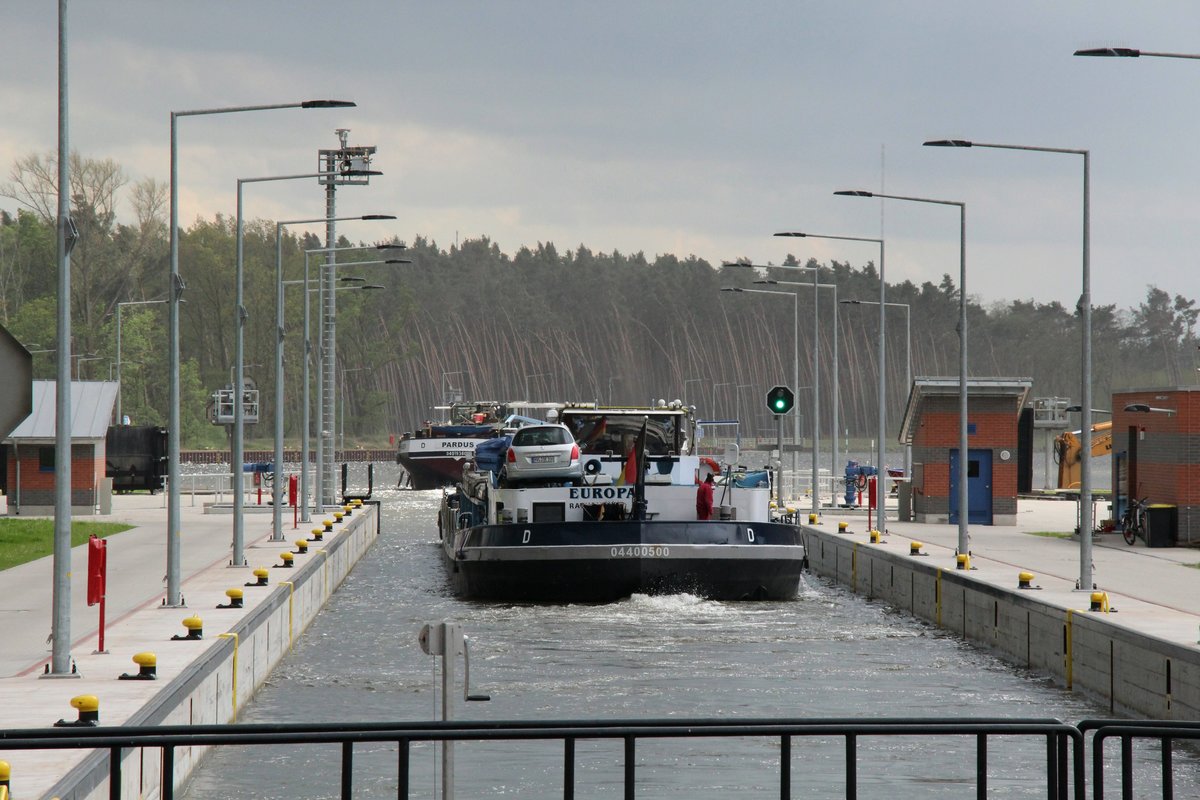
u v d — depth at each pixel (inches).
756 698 3154.5
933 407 6943.9
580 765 2519.7
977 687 3329.2
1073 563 4719.5
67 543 2452.0
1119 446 6102.4
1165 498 5531.5
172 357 3479.3
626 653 3752.5
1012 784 2395.4
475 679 3373.5
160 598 3629.4
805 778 2428.6
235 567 4512.8
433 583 5748.0
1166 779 1493.6
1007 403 6889.8
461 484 6087.6
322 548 5265.8
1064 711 3051.2
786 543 4618.6
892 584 5027.1
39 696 2228.1
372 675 3454.7
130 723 1956.2
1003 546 5506.9
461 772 2463.1
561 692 3208.7
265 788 2336.4
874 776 2453.2
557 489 4739.2
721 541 4544.8
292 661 3690.9
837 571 6063.0
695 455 4985.2
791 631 4190.5
